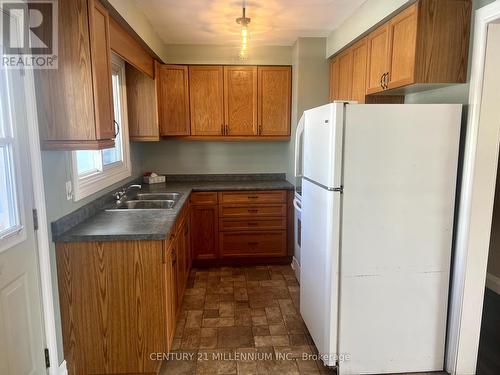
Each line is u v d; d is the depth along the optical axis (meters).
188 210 3.39
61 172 1.98
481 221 1.94
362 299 2.00
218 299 3.05
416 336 2.07
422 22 1.97
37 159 1.72
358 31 2.73
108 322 2.00
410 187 1.93
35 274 1.74
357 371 2.06
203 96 3.85
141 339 2.03
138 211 2.52
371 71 2.62
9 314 1.54
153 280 1.99
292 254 3.87
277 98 3.90
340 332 2.02
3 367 1.49
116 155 3.32
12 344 1.56
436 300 2.04
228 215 3.77
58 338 1.92
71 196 2.10
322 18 2.95
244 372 2.11
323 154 2.01
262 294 3.15
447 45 1.99
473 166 1.90
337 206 1.92
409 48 2.06
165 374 2.09
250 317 2.74
